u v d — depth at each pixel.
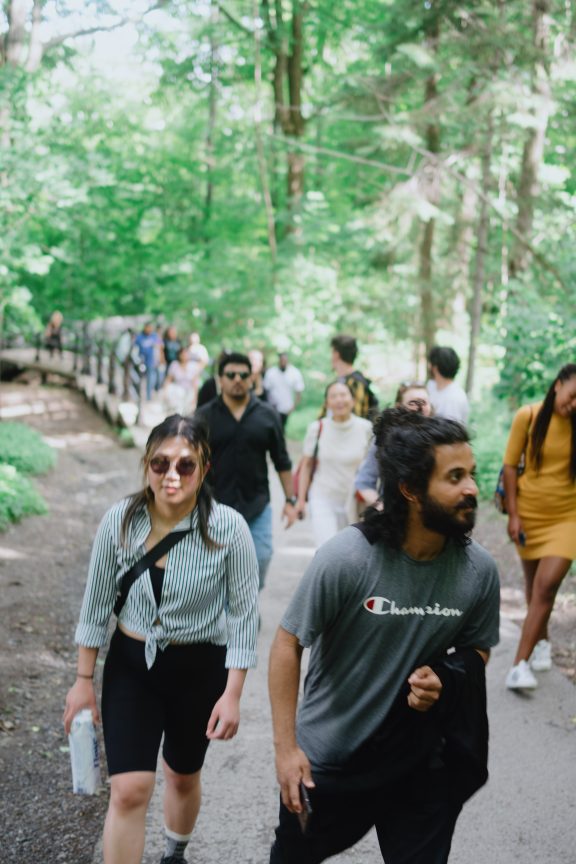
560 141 16.16
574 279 12.29
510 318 11.02
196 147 25.00
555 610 6.72
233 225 24.45
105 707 2.92
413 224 17.30
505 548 8.80
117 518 2.93
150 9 16.92
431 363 6.88
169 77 22.30
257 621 3.03
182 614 2.91
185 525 2.93
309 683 2.64
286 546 9.30
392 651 2.45
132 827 2.74
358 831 2.61
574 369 4.87
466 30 13.41
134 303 27.36
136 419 17.66
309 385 20.62
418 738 2.48
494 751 4.55
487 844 3.70
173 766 3.14
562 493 5.04
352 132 19.16
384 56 14.57
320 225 20.45
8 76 11.55
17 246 11.88
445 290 18.98
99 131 20.02
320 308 20.22
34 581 7.82
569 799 4.07
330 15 20.86
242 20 22.22
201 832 3.79
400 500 2.36
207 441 2.93
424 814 2.49
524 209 14.51
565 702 5.12
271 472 13.63
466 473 2.31
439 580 2.41
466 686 2.45
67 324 23.86
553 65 13.30
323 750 2.53
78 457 15.02
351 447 5.86
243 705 5.20
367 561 2.39
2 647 6.07
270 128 23.69
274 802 4.07
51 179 11.34
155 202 23.89
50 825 3.89
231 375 5.70
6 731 4.82
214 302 20.41
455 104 13.55
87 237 21.92
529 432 5.11
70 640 6.46
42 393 19.95
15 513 9.84
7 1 14.52
